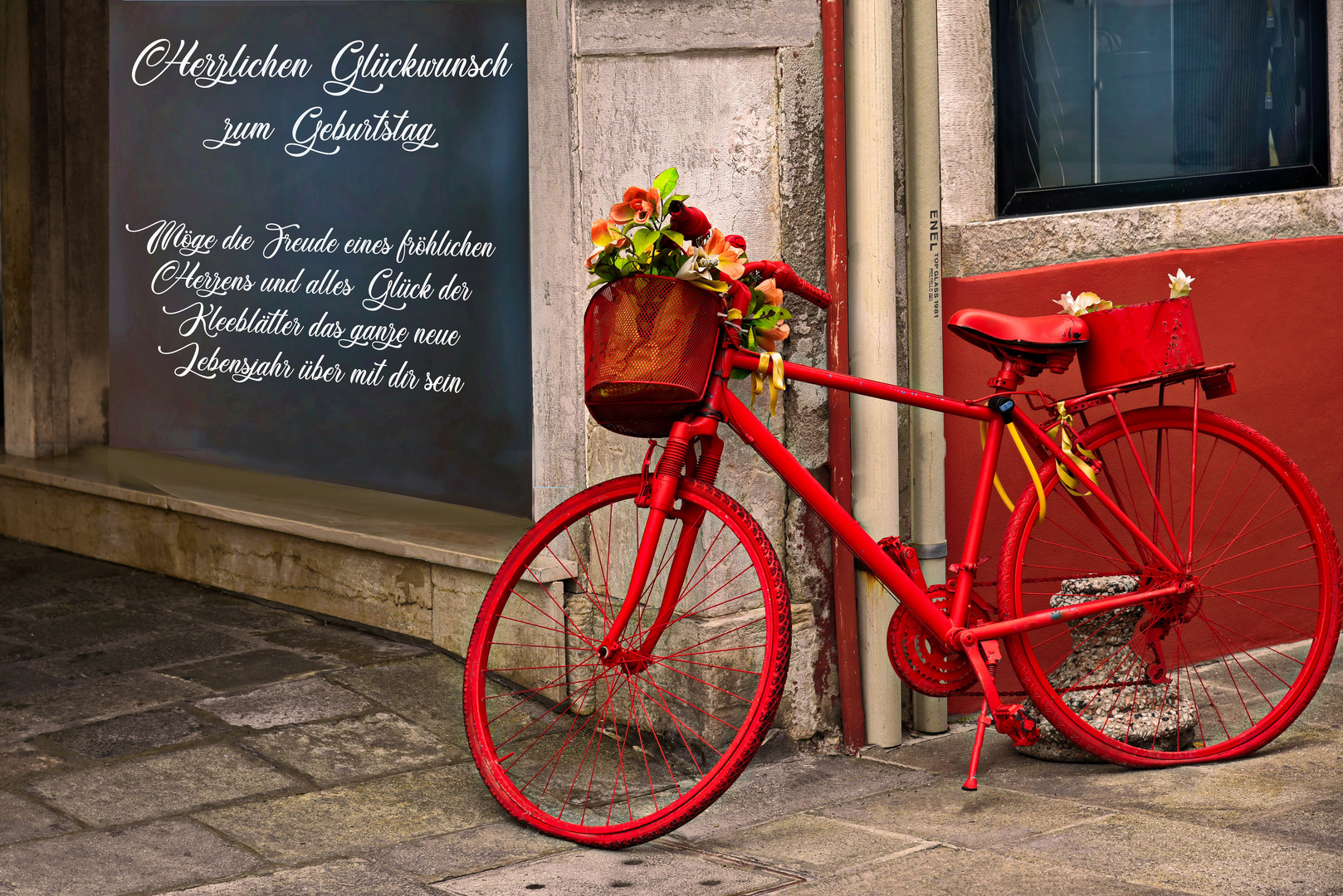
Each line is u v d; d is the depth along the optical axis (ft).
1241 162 15.08
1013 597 11.31
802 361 12.02
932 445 12.51
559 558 12.84
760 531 10.28
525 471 15.16
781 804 11.05
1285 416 14.80
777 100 11.62
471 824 10.61
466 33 14.89
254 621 15.48
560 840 10.29
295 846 10.07
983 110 12.94
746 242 11.60
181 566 17.39
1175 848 9.48
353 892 9.24
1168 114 14.55
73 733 12.10
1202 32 14.67
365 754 11.89
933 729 12.68
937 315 12.51
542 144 12.29
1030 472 11.73
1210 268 14.23
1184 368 11.41
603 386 9.89
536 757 12.03
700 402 10.37
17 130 19.63
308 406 16.75
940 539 12.62
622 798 11.25
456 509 15.71
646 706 12.27
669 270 9.92
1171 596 11.75
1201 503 14.25
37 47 19.36
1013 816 10.40
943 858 9.55
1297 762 11.39
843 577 12.25
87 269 20.20
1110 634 11.87
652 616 12.14
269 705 12.83
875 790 11.31
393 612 14.83
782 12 11.53
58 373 20.08
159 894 9.18
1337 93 15.39
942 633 11.14
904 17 12.30
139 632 15.11
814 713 12.34
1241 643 14.70
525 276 14.92
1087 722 11.57
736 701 11.90
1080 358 11.72
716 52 11.56
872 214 12.00
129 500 17.78
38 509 19.47
